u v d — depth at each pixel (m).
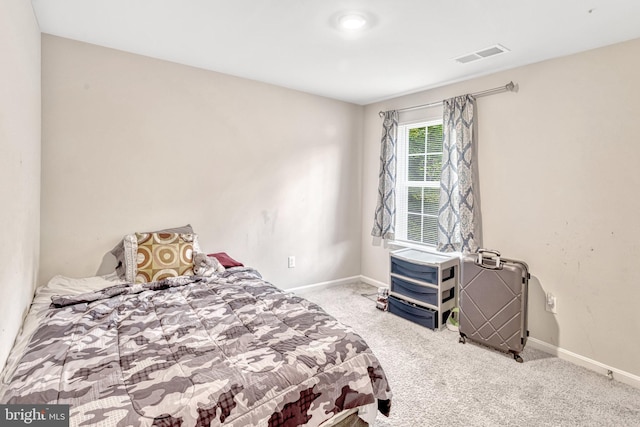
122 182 2.65
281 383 1.26
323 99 3.82
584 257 2.40
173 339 1.53
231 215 3.24
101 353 1.39
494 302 2.55
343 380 1.42
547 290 2.60
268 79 3.23
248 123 3.27
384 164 3.84
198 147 3.00
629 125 2.18
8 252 1.42
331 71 2.97
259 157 3.37
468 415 1.86
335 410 1.37
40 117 2.27
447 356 2.52
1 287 1.31
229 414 1.13
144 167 2.74
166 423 1.02
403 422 1.80
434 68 2.82
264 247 3.49
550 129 2.55
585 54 2.37
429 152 3.62
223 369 1.28
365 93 3.67
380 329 2.98
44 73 2.31
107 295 2.08
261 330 1.62
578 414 1.88
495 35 2.19
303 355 1.41
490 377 2.24
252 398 1.19
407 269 3.20
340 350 1.49
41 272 2.37
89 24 2.16
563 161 2.49
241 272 2.67
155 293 2.15
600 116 2.30
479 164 3.02
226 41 2.38
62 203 2.43
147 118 2.73
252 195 3.36
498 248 2.90
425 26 2.09
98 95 2.52
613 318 2.28
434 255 3.31
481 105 3.00
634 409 1.93
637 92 2.14
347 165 4.11
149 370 1.27
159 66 2.76
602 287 2.32
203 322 1.71
